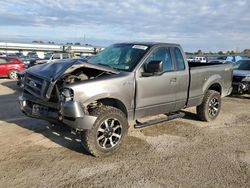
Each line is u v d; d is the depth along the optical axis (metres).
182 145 5.60
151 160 4.83
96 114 4.75
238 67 12.64
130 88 5.20
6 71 17.62
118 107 5.27
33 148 5.21
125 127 5.12
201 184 4.05
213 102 7.39
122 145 5.24
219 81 7.46
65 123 4.68
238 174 4.39
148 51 5.66
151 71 5.23
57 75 4.75
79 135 5.36
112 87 4.92
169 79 5.93
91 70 5.29
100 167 4.51
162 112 6.04
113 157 4.92
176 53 6.27
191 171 4.45
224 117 8.02
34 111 5.15
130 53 5.78
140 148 5.36
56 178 4.11
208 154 5.17
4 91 12.25
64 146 5.34
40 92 4.91
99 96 4.76
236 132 6.59
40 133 6.02
